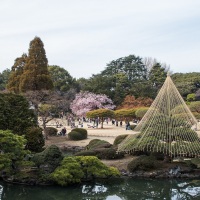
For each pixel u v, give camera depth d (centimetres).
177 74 8288
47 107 3506
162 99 2134
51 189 1612
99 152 2239
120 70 9519
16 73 4669
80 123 5088
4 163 1559
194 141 1956
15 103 2267
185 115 2077
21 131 2152
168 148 1927
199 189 1692
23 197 1544
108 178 1797
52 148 1708
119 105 6234
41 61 4334
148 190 1681
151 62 9706
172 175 1842
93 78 7412
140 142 1994
